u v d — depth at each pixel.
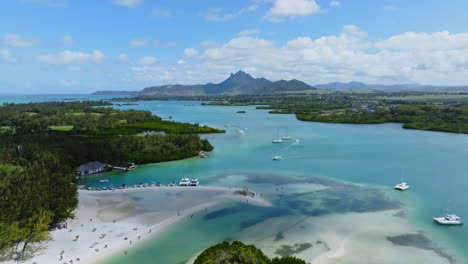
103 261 53.28
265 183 96.12
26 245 56.28
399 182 96.81
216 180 100.12
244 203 79.12
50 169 91.25
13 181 72.50
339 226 66.31
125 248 57.62
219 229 65.31
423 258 54.34
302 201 80.56
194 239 61.22
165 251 56.72
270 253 55.81
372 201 80.69
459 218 68.25
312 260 53.44
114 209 75.94
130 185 96.81
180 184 94.44
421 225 66.94
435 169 111.81
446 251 56.69
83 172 108.25
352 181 97.88
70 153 113.88
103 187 93.44
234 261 42.81
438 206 77.44
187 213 73.31
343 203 79.25
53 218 64.94
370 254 55.50
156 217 71.25
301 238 61.34
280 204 78.56
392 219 69.81
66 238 60.91
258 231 64.25
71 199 71.88
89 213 73.44
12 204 60.25
